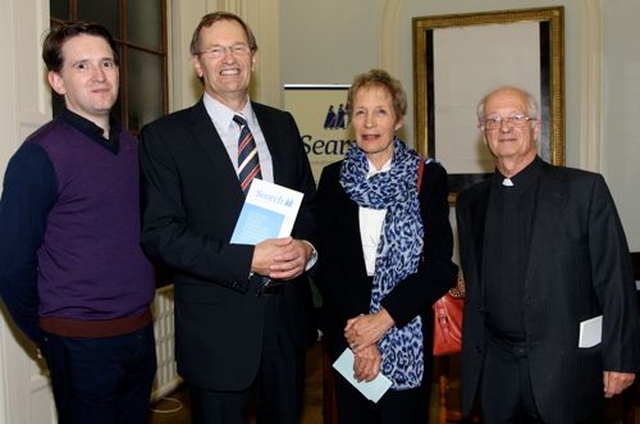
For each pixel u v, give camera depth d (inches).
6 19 103.0
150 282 83.4
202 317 80.0
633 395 125.0
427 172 89.0
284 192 78.9
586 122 184.7
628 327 77.0
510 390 80.9
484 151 191.5
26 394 108.6
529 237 79.8
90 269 77.2
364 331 83.7
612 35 181.8
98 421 78.6
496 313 81.5
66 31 78.4
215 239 77.9
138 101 155.8
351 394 88.7
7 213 74.0
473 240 86.0
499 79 189.9
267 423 85.0
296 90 195.3
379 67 201.6
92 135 78.7
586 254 79.1
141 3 156.4
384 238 86.3
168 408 154.6
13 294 76.0
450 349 96.5
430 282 84.6
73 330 76.6
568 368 77.6
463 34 191.9
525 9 186.7
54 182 75.2
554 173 81.4
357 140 88.4
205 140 80.0
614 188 183.9
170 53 166.2
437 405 150.9
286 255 76.3
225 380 79.0
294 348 84.4
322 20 205.6
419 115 195.9
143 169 79.7
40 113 111.2
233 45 80.3
